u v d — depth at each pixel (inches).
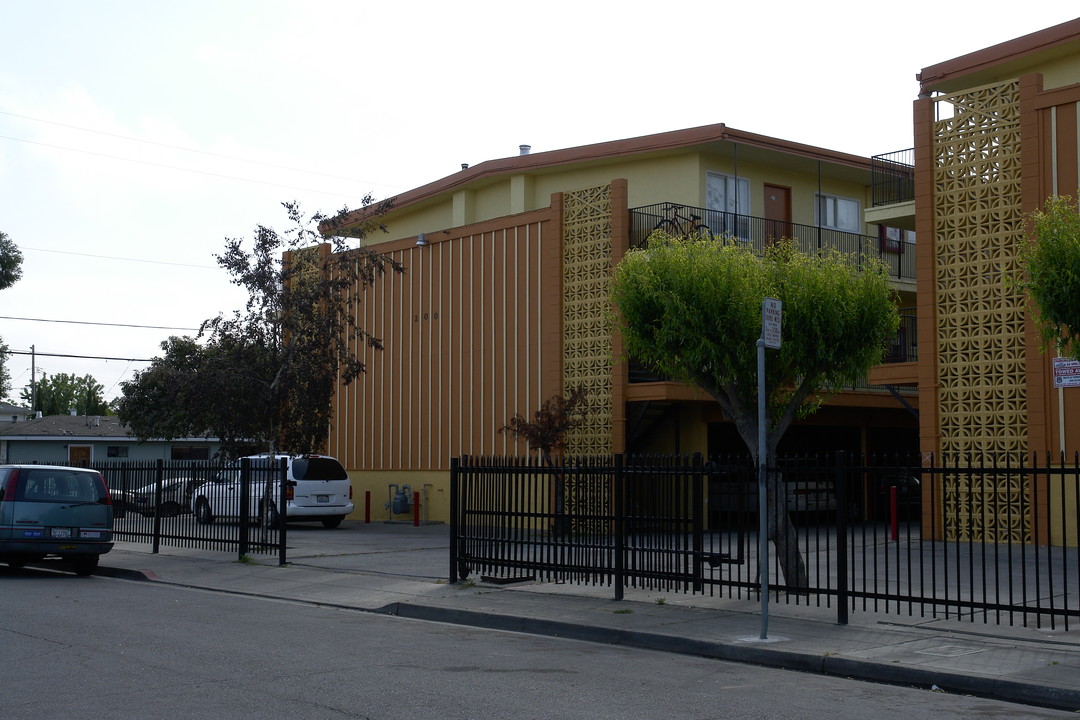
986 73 839.1
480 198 1222.3
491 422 1018.7
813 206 1157.1
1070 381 692.7
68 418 2068.2
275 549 756.6
